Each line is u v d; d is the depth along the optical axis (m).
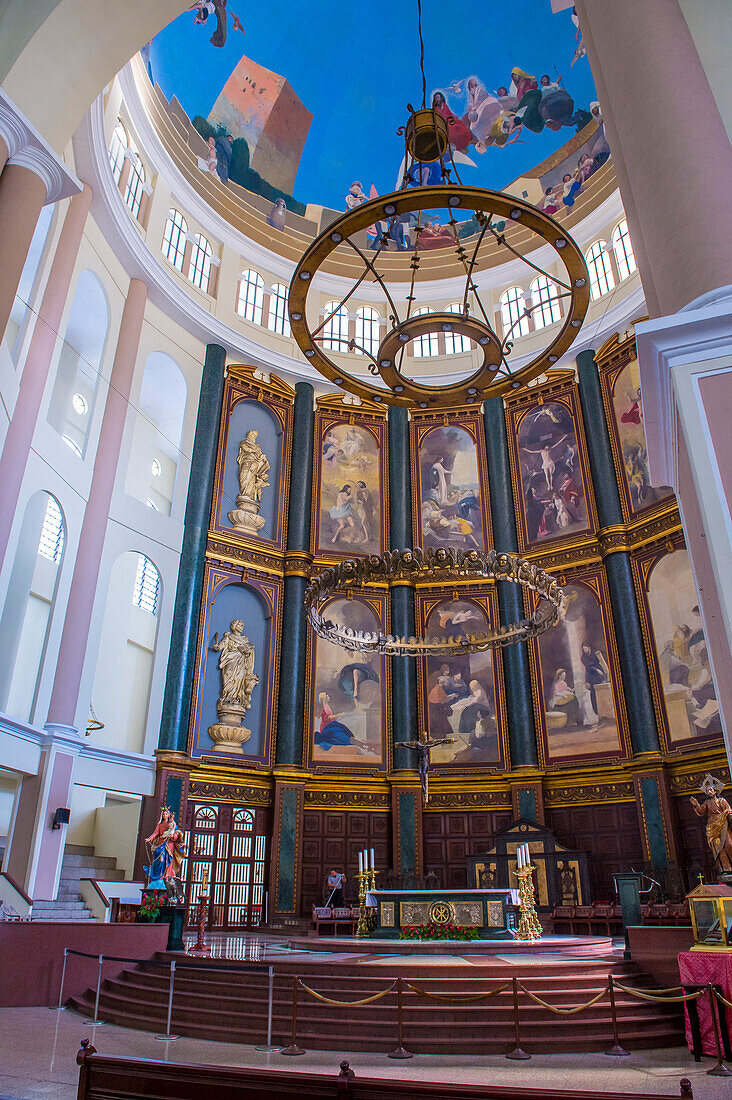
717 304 3.71
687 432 3.61
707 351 3.74
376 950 11.95
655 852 17.09
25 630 17.36
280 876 18.47
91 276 18.70
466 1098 3.32
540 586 12.78
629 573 19.70
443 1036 8.23
